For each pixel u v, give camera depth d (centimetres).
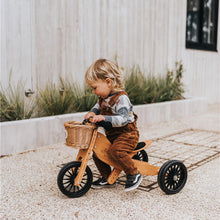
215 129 537
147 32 676
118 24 604
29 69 456
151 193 261
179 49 777
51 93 471
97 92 246
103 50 577
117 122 236
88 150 242
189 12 839
